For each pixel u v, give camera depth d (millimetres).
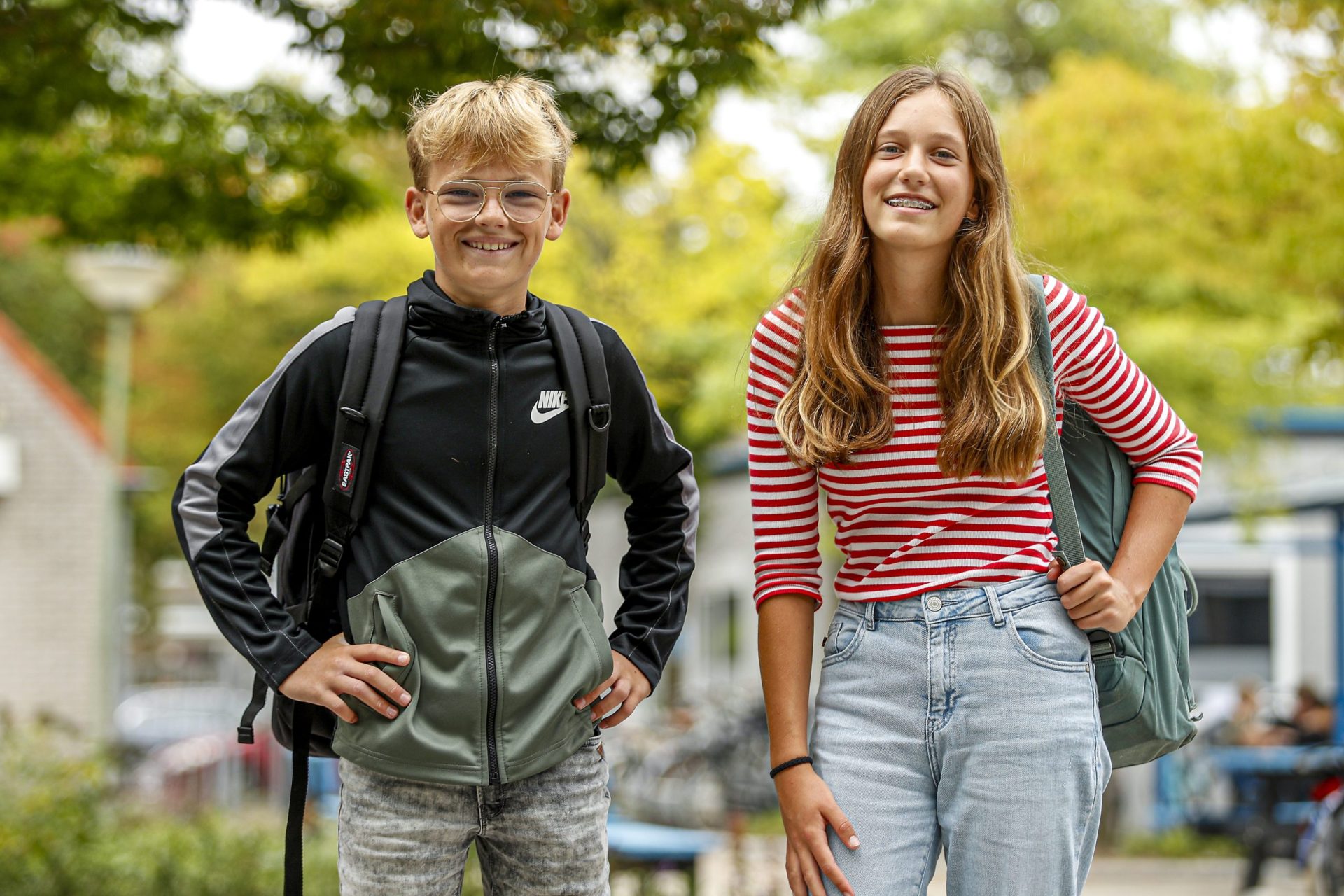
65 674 16891
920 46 18484
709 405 14547
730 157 14539
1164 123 11336
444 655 2473
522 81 2703
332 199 6891
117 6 5457
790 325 2805
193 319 24938
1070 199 11094
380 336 2545
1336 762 8453
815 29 18484
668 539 2814
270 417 2535
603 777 2689
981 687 2561
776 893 6727
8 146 6875
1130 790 12578
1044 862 2535
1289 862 11102
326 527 2574
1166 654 2752
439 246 2582
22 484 17016
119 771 10766
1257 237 8734
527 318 2602
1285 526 17906
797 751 2711
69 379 28469
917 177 2633
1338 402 16703
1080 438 2795
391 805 2523
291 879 2559
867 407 2650
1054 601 2613
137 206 6938
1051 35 19234
